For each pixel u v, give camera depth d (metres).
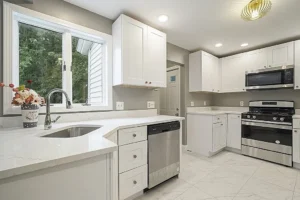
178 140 2.19
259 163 2.68
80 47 2.07
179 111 3.55
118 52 2.02
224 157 2.98
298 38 2.76
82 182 0.75
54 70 1.84
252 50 3.30
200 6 1.86
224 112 3.28
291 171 2.36
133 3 1.82
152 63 2.27
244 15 1.90
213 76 3.54
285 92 3.06
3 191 0.57
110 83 2.16
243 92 3.66
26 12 1.54
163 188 1.93
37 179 0.63
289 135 2.51
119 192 1.55
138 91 2.48
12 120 1.44
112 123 1.68
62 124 1.61
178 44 3.12
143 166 1.75
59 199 0.68
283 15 2.02
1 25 1.42
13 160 0.63
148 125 1.81
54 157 0.66
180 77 3.51
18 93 1.36
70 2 1.81
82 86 2.07
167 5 1.85
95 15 2.03
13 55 1.52
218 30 2.49
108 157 0.84
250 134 3.00
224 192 1.83
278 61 2.86
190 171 2.39
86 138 1.00
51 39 1.83
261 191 1.84
